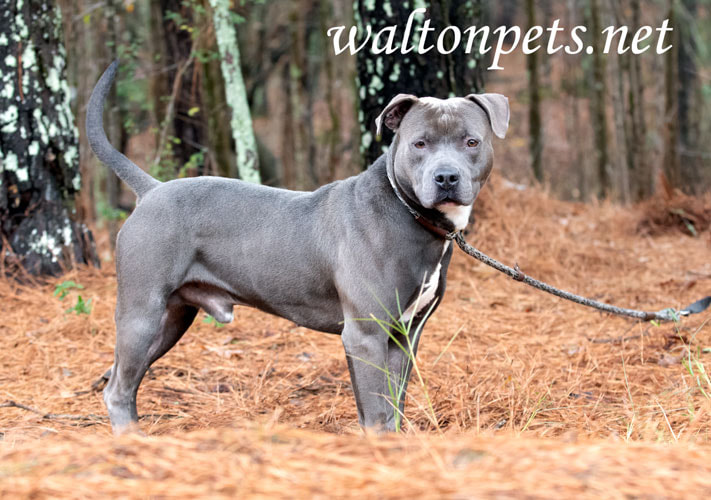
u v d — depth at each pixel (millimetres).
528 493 2076
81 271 6512
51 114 6348
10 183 6176
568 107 16891
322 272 3656
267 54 15094
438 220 3541
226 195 3824
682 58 15547
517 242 7738
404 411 4035
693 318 5738
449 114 3525
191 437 2504
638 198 13500
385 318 3494
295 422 4059
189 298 3891
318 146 16969
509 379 4332
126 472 2271
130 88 10734
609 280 7199
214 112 9828
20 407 4262
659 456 2398
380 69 7152
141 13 12344
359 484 2158
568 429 3766
